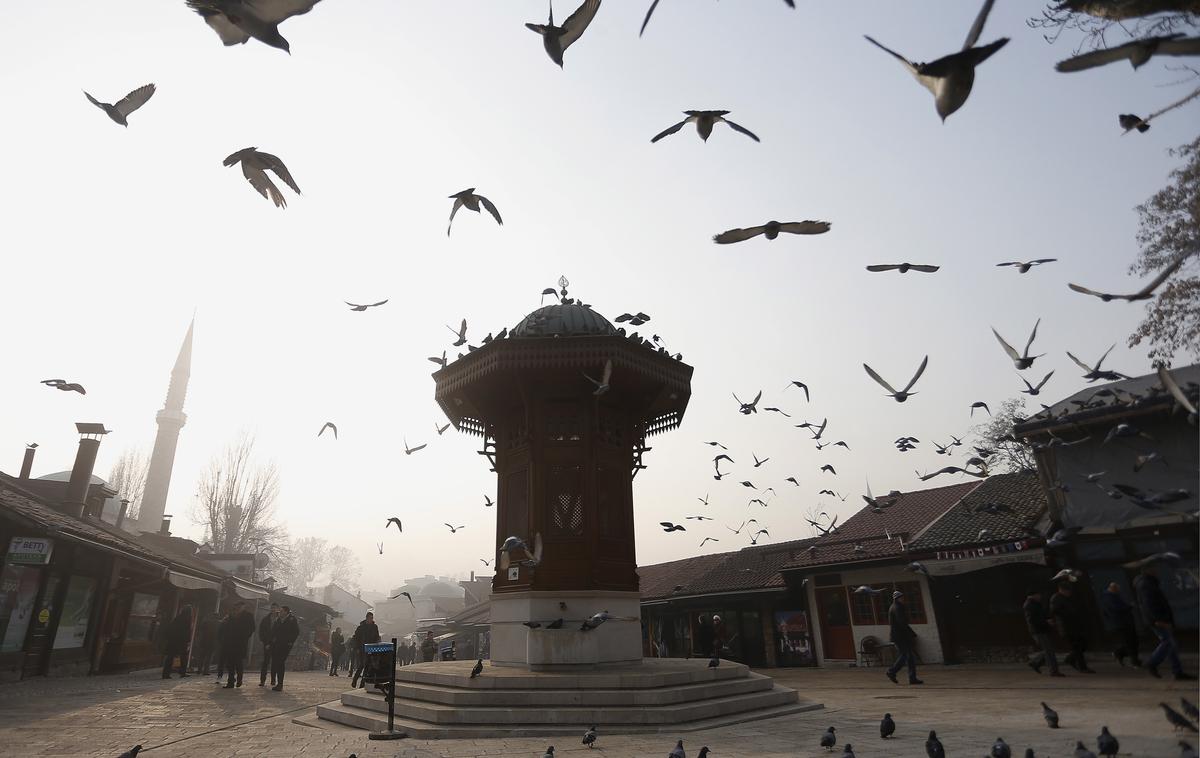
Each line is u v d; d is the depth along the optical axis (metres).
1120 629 13.47
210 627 22.00
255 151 4.42
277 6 3.11
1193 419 5.31
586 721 9.00
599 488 12.92
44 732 9.12
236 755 7.57
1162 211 17.55
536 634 11.52
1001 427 28.83
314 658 36.03
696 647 26.98
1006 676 14.48
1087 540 15.66
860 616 21.56
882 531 23.67
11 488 18.92
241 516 50.88
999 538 17.69
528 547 12.34
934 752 5.58
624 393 13.79
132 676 18.77
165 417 71.25
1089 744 5.99
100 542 17.66
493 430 14.54
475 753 7.46
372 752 7.64
